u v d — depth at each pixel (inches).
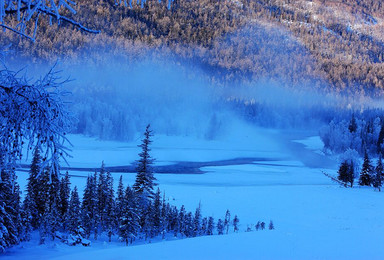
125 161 3823.8
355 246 538.0
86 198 1390.3
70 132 186.5
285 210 1911.9
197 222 1545.3
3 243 860.6
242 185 2856.8
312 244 557.3
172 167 3666.3
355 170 3312.0
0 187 876.0
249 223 1657.2
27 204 1151.6
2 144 172.9
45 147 181.2
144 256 478.6
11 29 149.3
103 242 1252.5
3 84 172.4
